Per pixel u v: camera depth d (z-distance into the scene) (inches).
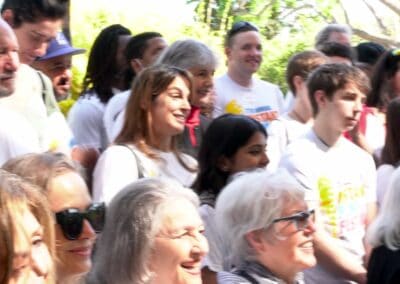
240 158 200.1
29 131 188.7
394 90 291.4
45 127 205.5
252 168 200.7
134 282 146.6
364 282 211.5
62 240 143.1
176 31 542.3
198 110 229.5
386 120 245.6
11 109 198.4
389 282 199.3
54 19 206.1
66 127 214.4
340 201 220.5
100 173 197.3
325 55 309.0
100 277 148.1
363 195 226.5
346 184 222.4
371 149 266.1
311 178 217.5
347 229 221.0
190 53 231.3
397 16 681.0
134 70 269.1
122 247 147.2
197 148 226.1
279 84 562.6
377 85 292.0
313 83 226.8
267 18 631.2
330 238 212.1
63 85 239.6
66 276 143.4
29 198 109.6
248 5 631.2
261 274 175.3
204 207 191.9
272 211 174.2
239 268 177.2
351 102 223.6
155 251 148.2
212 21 623.8
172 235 148.8
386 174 241.6
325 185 219.0
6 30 184.1
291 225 174.6
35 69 229.6
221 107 284.7
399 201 202.4
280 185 176.4
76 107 258.5
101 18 483.5
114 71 266.1
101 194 195.0
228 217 177.8
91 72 266.1
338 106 223.0
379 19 679.7
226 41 293.4
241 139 199.6
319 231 211.5
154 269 148.4
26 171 142.9
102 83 263.9
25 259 106.0
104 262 148.1
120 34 270.8
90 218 145.8
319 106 225.3
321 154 221.8
